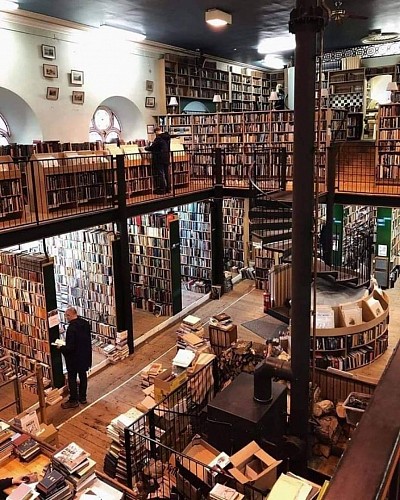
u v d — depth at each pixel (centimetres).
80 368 680
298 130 455
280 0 816
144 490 477
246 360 663
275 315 746
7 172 692
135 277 1041
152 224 989
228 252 1261
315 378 607
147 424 534
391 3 855
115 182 859
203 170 1206
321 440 533
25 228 643
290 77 1464
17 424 508
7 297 770
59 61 977
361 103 1381
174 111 1288
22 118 960
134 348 864
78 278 880
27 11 870
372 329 755
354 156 1224
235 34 1096
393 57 1349
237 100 1541
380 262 1146
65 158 736
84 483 344
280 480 291
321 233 895
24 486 330
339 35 1170
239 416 467
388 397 106
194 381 598
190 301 1084
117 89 1127
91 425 639
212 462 425
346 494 82
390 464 88
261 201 821
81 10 870
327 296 796
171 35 1098
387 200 831
